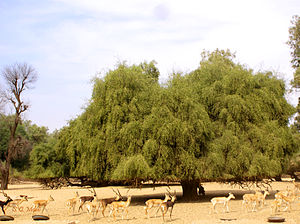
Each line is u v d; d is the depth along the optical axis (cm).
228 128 2488
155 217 1823
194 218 1739
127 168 2133
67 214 2028
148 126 2289
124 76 2483
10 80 4728
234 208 2133
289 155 2758
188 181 2622
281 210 1942
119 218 1823
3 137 6831
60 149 4328
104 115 2431
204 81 2753
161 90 2444
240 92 2567
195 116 2356
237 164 2356
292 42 5103
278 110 2652
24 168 6869
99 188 4600
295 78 4631
